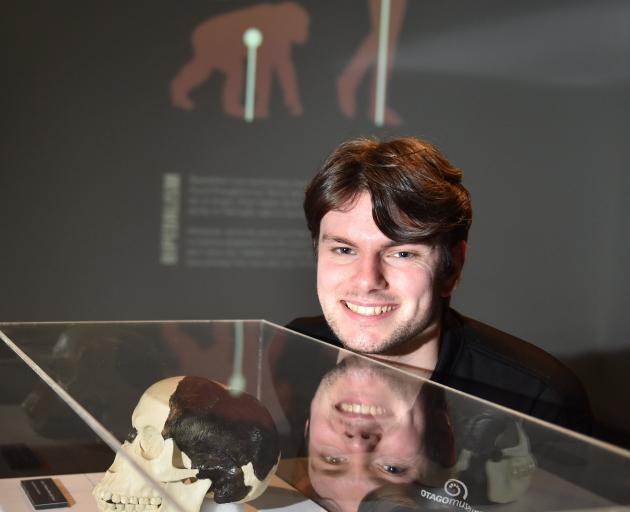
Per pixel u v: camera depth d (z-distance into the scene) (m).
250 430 0.87
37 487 0.97
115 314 3.23
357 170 1.24
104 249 3.20
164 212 3.27
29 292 3.12
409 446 0.75
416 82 3.57
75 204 3.14
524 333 3.86
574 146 3.84
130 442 0.85
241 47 3.30
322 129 3.45
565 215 3.86
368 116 3.51
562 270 3.88
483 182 3.73
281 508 0.85
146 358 0.98
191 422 0.86
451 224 1.28
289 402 0.88
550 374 1.41
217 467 0.85
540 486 0.64
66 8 3.05
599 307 3.93
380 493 0.76
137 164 3.21
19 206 3.07
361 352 1.31
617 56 3.84
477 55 3.64
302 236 3.47
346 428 0.80
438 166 1.29
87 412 0.81
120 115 3.17
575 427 1.37
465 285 3.76
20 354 0.95
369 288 1.27
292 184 3.43
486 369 1.39
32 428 1.08
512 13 3.67
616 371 3.94
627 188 3.89
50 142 3.09
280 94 3.38
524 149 3.77
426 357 1.36
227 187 3.34
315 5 3.38
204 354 1.02
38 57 3.04
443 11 3.57
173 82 3.22
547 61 3.75
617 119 3.88
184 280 3.32
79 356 0.97
